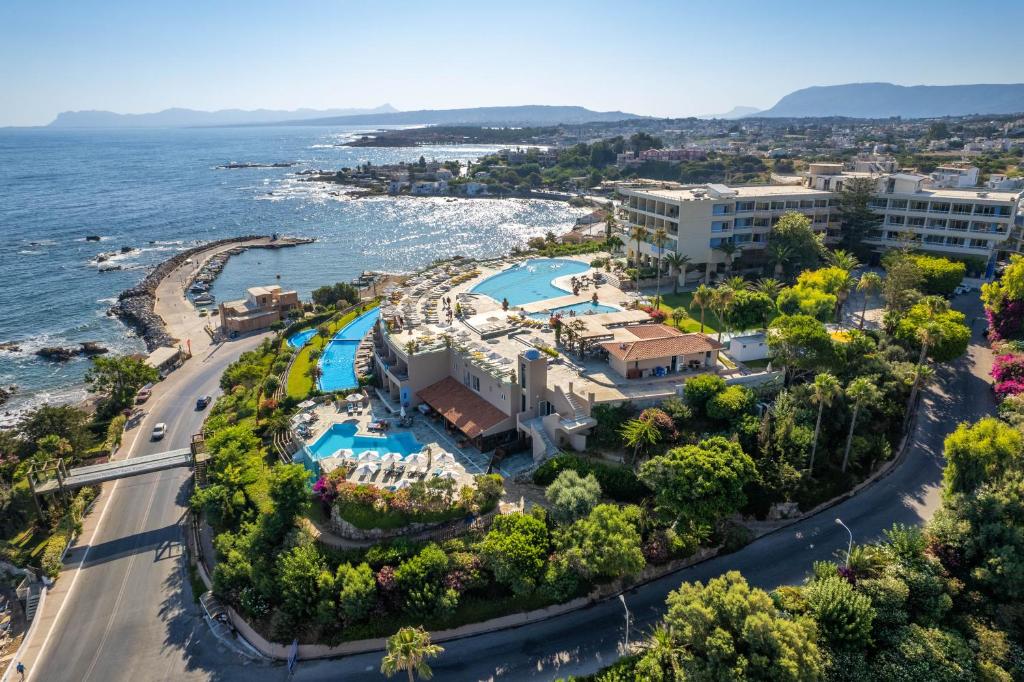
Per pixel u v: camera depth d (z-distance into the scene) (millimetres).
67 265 193250
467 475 65125
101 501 74250
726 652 41844
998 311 93812
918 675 43844
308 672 49688
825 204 128625
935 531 54438
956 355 80438
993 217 117062
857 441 65875
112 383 98438
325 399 84000
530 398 70500
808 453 65125
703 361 78875
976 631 47125
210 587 59469
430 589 50875
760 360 82625
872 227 125750
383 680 48281
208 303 155000
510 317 95375
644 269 120500
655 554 55219
